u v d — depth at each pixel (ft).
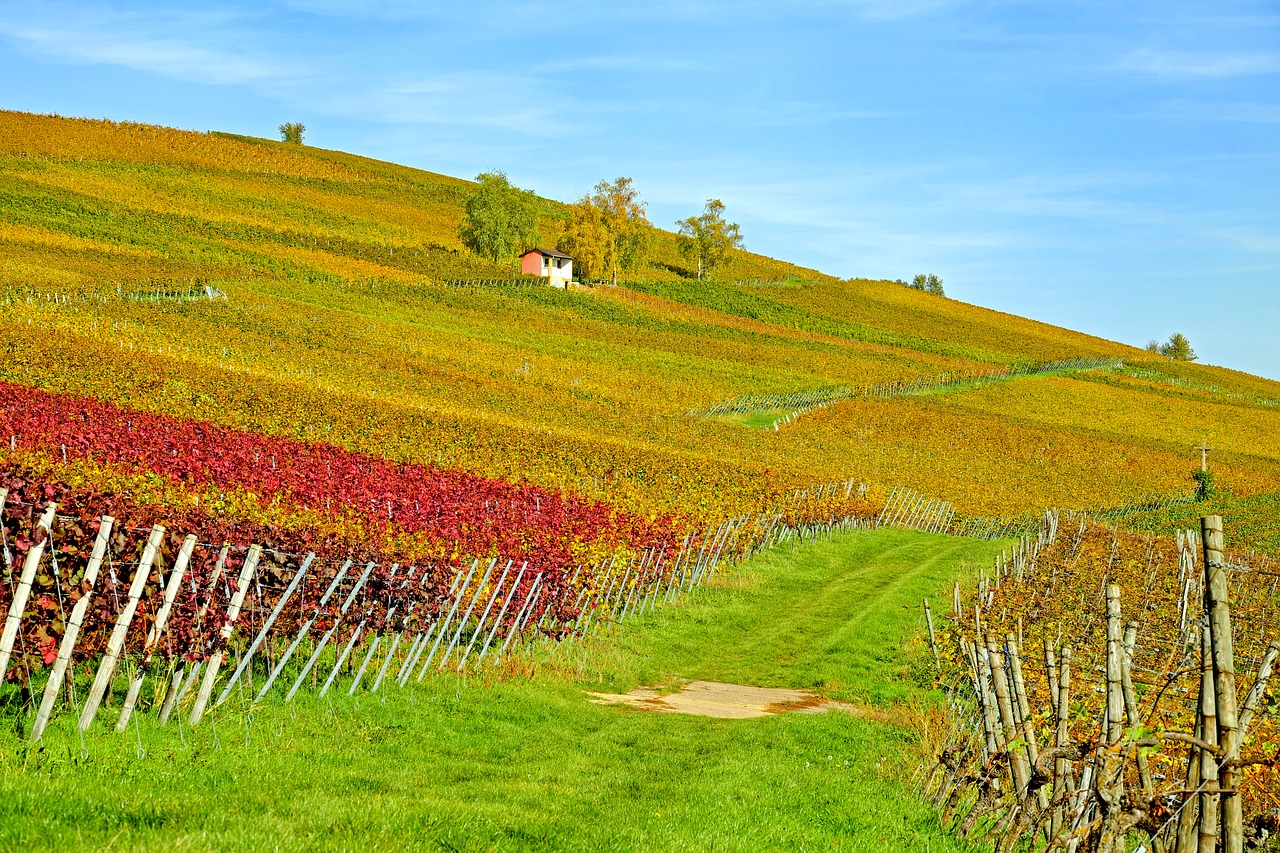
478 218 404.57
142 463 75.46
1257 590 72.28
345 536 58.75
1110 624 26.20
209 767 28.96
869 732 50.39
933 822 33.55
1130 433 304.71
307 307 255.91
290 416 133.18
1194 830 23.16
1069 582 88.48
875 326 439.63
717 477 140.56
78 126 468.75
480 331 278.87
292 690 40.40
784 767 39.96
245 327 216.95
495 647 61.52
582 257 422.41
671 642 76.95
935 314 507.71
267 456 95.20
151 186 398.62
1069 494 225.56
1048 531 136.87
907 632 81.56
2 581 31.55
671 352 301.63
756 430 229.86
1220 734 21.12
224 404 134.00
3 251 254.68
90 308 201.57
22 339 146.82
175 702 33.71
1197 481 248.11
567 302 354.95
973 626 65.41
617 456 144.87
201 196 403.13
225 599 37.11
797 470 188.65
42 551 30.19
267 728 35.47
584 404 219.20
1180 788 24.57
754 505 123.85
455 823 26.32
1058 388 352.90
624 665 66.18
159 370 144.56
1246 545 159.94
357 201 470.39
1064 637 60.34
